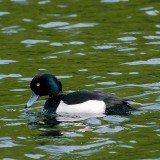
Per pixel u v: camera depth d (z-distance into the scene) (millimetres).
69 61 20156
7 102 17156
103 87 17969
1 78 18906
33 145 14383
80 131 15062
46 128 15359
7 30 22734
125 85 18062
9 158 13750
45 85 16969
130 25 22969
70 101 16391
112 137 14633
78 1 25516
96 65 19750
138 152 13797
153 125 15164
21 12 24375
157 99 16922
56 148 14180
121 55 20516
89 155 13758
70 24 23203
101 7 24719
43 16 23953
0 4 25250
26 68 19641
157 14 23812
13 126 15539
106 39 21859
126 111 15961
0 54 20797
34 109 16766
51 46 21438
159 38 21828
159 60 20016
